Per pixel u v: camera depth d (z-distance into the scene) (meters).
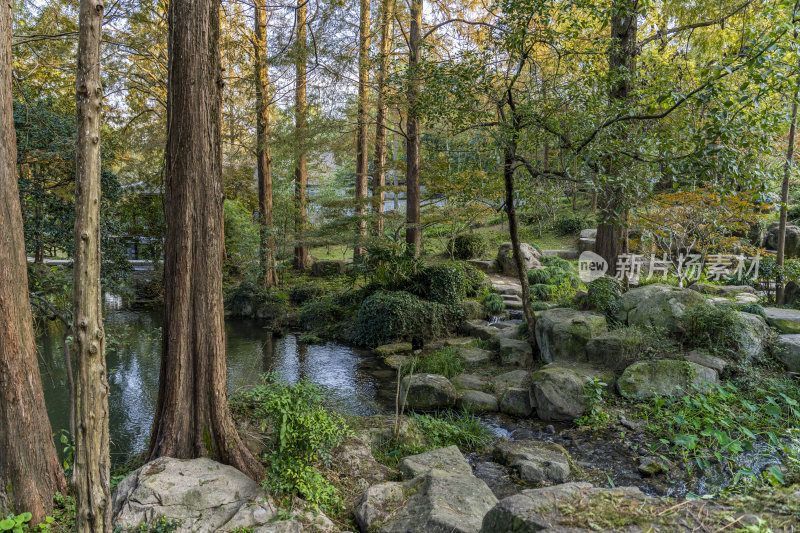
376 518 3.50
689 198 9.98
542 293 13.33
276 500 3.66
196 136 4.06
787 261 12.20
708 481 4.70
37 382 3.59
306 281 18.02
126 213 16.27
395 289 12.71
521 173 7.95
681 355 7.18
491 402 7.23
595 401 6.46
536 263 17.00
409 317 11.18
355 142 18.67
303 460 3.90
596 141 6.14
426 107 7.32
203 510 3.48
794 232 16.16
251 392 5.09
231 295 16.06
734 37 10.05
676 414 6.01
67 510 3.61
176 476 3.67
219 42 4.23
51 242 8.21
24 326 3.51
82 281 2.41
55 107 8.85
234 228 18.14
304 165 18.86
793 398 6.16
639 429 5.93
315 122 14.42
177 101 4.05
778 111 4.97
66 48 10.19
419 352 10.47
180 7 4.00
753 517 1.88
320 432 4.02
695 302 7.77
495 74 6.84
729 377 6.90
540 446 5.48
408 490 3.90
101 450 2.49
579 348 7.67
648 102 6.24
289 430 3.91
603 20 6.41
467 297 13.70
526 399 6.97
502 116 7.16
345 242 16.39
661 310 7.82
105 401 2.50
